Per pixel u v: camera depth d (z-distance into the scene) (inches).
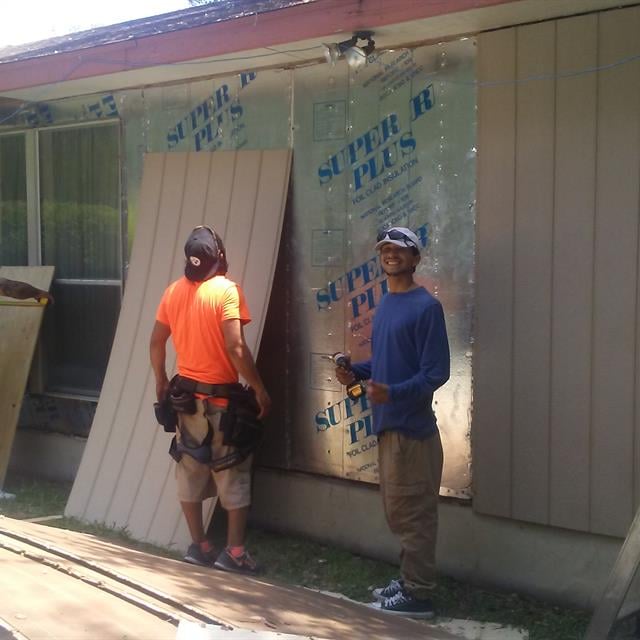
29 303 272.1
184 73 232.4
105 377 244.8
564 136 177.0
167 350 229.6
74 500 238.5
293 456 221.9
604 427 174.2
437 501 175.3
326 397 215.8
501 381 186.1
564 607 180.5
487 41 185.8
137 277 242.1
